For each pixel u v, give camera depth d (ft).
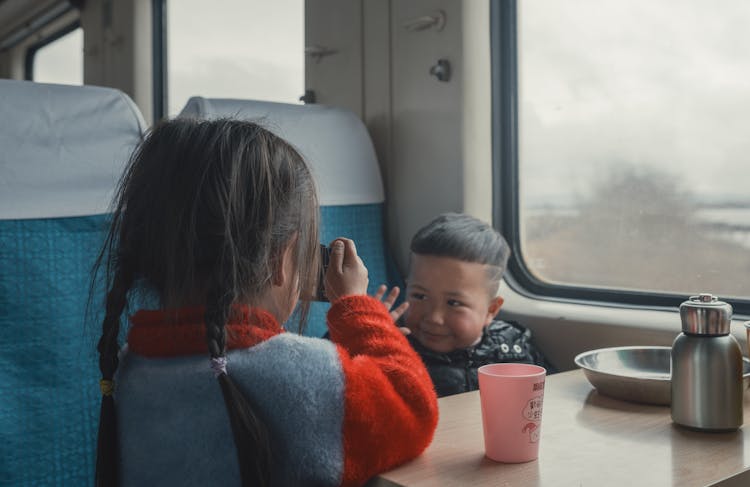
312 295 3.17
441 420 3.59
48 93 5.22
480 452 3.06
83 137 5.25
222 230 2.69
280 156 2.88
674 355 3.40
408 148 7.29
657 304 5.72
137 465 2.77
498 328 5.99
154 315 2.81
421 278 5.72
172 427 2.68
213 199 2.69
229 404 2.54
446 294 5.63
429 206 7.11
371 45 7.60
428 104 7.05
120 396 2.86
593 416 3.62
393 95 7.40
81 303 5.09
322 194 6.72
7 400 4.75
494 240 5.77
